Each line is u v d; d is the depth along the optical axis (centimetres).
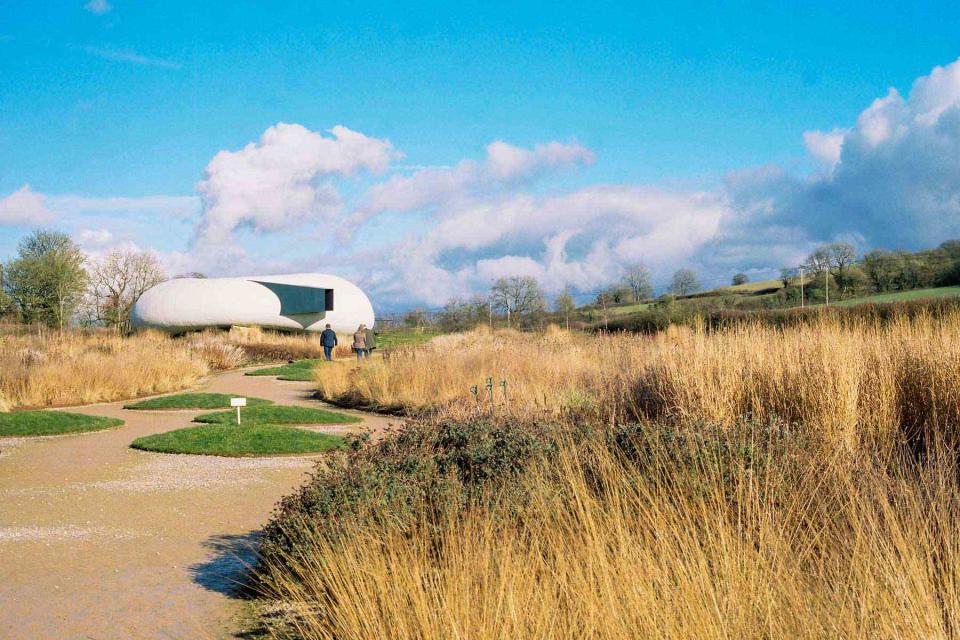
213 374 2625
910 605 271
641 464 503
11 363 1809
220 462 991
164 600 489
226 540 636
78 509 751
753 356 841
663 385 859
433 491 500
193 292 4703
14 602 488
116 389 1841
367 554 412
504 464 538
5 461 1024
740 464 438
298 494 565
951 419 662
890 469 520
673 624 279
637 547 342
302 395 1938
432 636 313
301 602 438
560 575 334
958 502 367
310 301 4753
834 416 678
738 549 324
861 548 326
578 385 1177
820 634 271
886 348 816
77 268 5125
